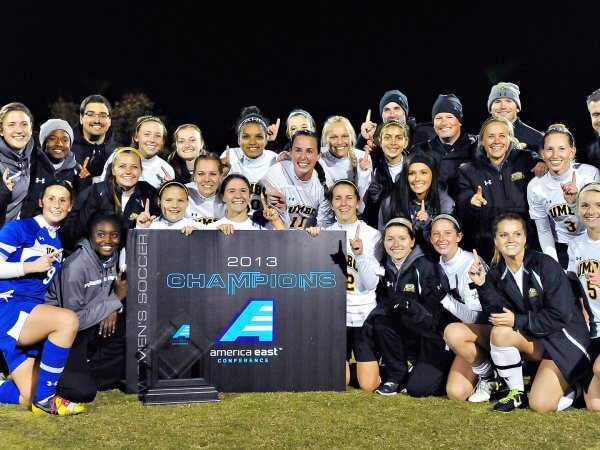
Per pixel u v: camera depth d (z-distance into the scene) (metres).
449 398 4.71
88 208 5.32
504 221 4.51
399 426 4.08
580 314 4.47
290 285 4.82
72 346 4.62
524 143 6.26
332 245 4.85
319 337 4.84
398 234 4.96
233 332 4.79
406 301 4.84
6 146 5.34
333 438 3.87
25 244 4.50
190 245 4.77
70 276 4.56
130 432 3.96
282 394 4.77
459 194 5.65
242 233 4.80
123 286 5.00
